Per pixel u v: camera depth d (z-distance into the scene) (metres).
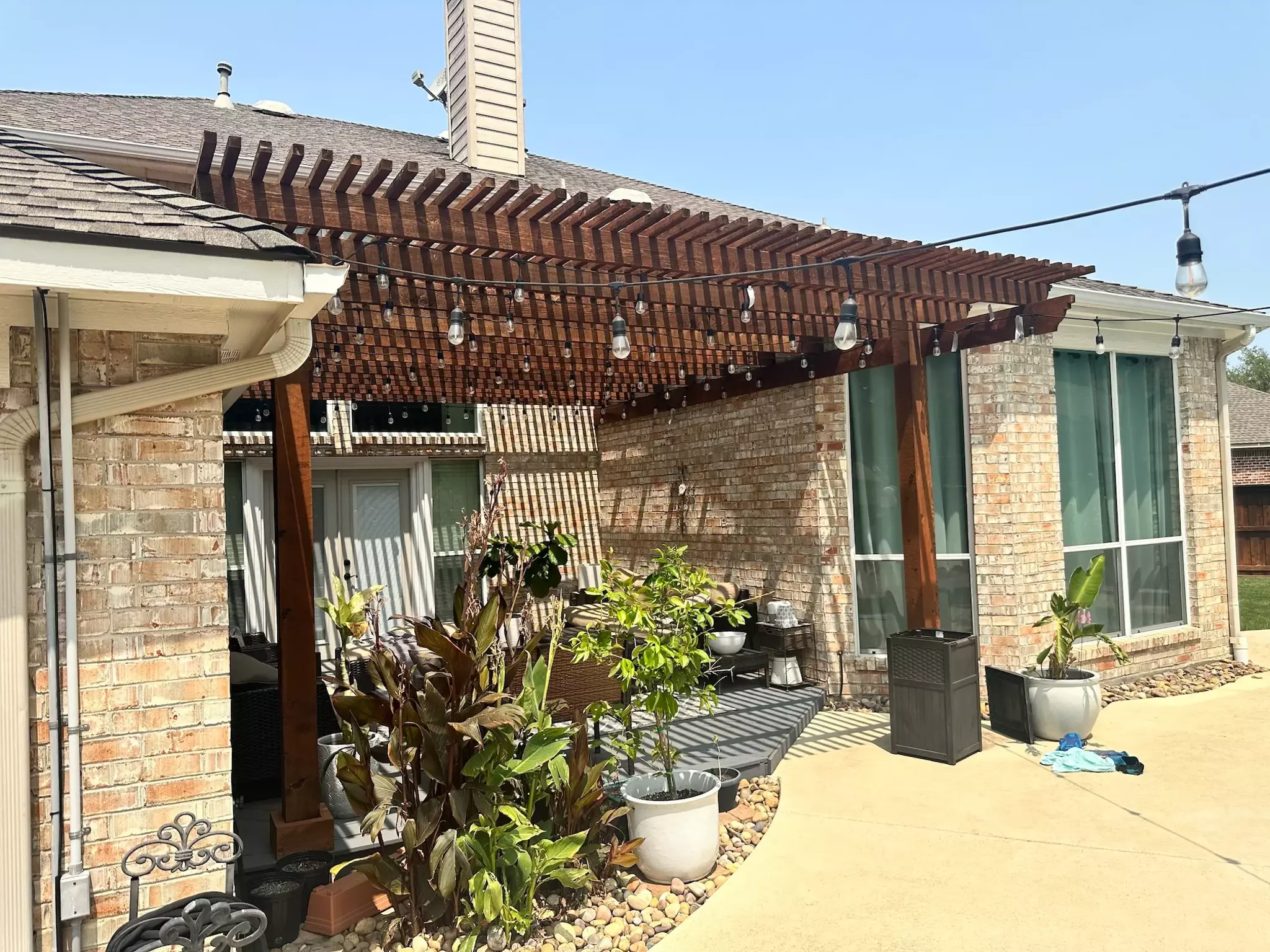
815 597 7.88
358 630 4.65
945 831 4.58
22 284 2.46
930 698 5.84
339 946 3.49
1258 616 13.16
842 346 4.49
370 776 3.52
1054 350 7.83
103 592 2.99
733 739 6.08
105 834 2.97
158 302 2.88
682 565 4.57
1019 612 7.19
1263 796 4.95
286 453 4.01
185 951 2.60
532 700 3.85
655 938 3.56
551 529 6.52
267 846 4.08
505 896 3.42
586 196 4.04
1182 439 8.59
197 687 3.11
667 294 5.03
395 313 5.32
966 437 7.43
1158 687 7.73
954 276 5.46
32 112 6.34
